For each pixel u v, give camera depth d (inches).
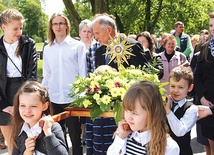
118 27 853.2
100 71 121.5
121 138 87.1
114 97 107.7
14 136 102.3
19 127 102.0
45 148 94.9
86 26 214.1
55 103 166.7
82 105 111.3
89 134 143.7
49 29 166.4
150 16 903.7
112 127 133.0
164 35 327.0
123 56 127.6
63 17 164.4
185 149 120.1
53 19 163.3
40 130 96.3
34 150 96.1
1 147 203.9
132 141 87.1
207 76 142.3
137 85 84.8
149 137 84.2
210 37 142.0
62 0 502.9
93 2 598.9
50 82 167.6
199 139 156.1
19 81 151.9
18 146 101.5
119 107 105.4
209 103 139.6
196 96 152.6
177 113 117.7
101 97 111.9
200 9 890.7
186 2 883.4
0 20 147.9
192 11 887.1
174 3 890.1
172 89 119.3
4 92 150.7
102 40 143.2
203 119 135.4
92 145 143.5
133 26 876.6
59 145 91.3
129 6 826.2
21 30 149.3
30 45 154.0
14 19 145.2
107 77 116.8
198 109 120.6
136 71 121.0
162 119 84.1
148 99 81.9
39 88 100.5
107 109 106.3
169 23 906.7
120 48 127.3
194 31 964.6
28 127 100.5
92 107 110.3
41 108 99.7
